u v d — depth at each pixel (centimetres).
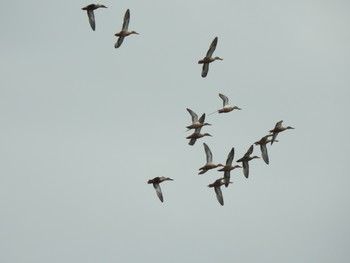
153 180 6569
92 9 6397
